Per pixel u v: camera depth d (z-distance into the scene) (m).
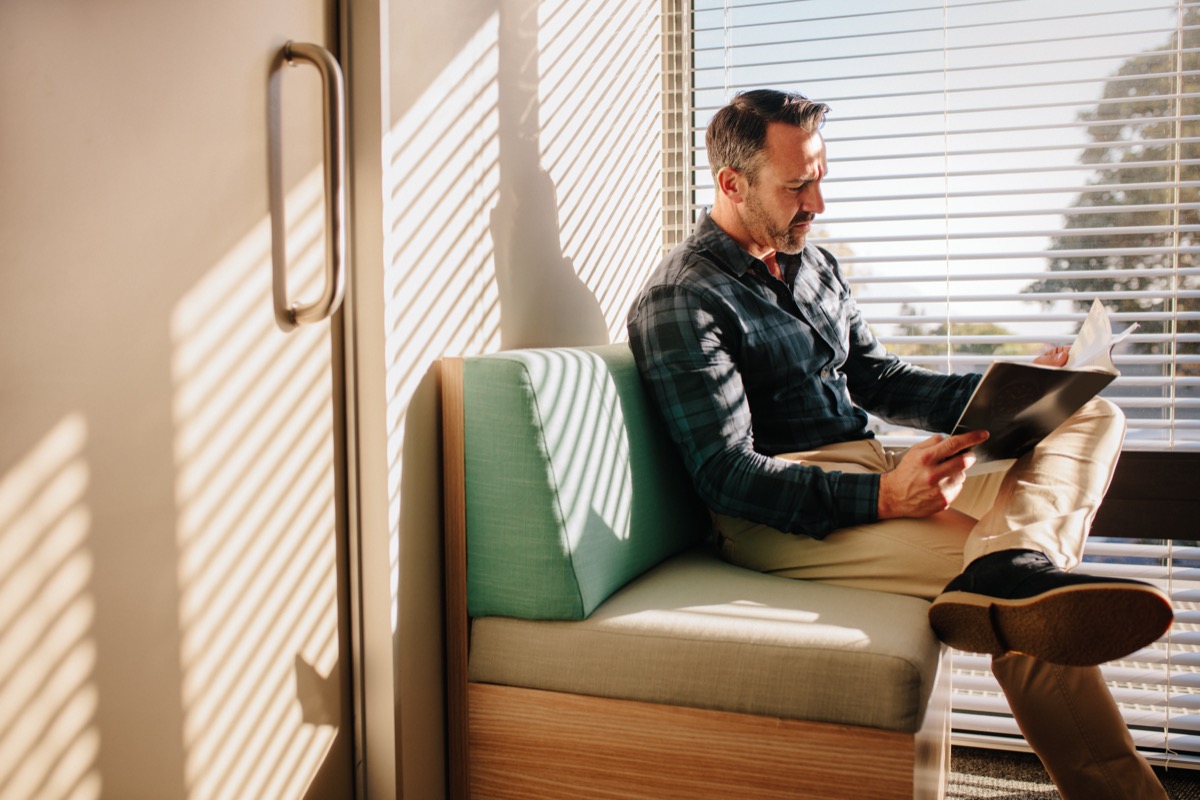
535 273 1.73
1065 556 1.30
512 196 1.62
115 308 0.92
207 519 1.04
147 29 0.94
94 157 0.89
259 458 1.12
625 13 2.12
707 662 1.25
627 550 1.48
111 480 0.92
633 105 2.19
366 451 1.28
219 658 1.07
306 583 1.21
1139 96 1.95
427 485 1.38
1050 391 1.30
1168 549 1.95
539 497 1.33
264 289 1.11
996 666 1.41
